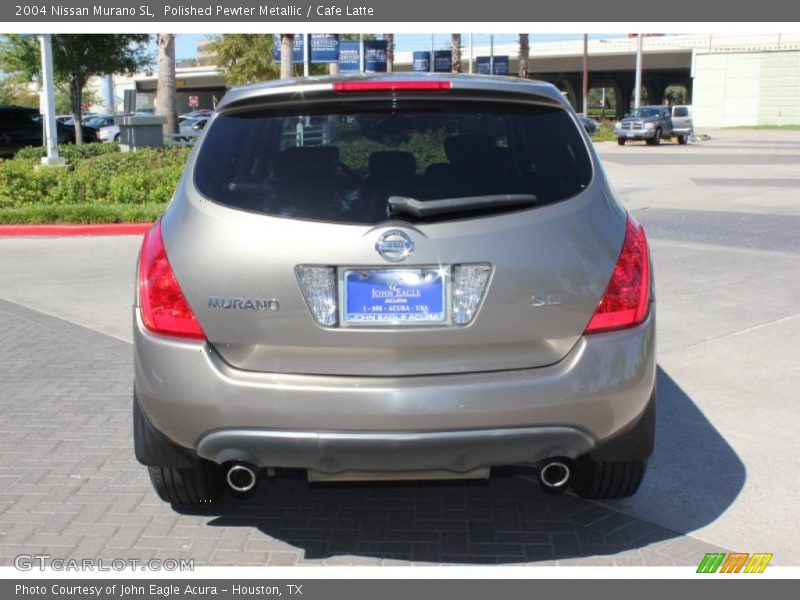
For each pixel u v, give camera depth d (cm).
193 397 322
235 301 320
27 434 509
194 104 6450
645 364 332
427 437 314
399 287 316
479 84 347
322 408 315
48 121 1845
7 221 1329
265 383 318
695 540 380
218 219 325
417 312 318
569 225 325
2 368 643
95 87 8925
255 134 349
